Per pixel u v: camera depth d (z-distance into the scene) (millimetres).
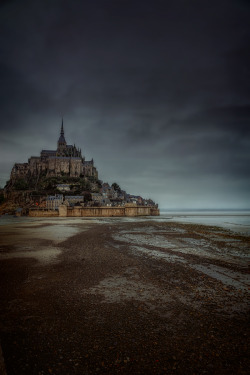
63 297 10562
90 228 51062
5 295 10797
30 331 7512
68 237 34000
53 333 7383
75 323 8062
